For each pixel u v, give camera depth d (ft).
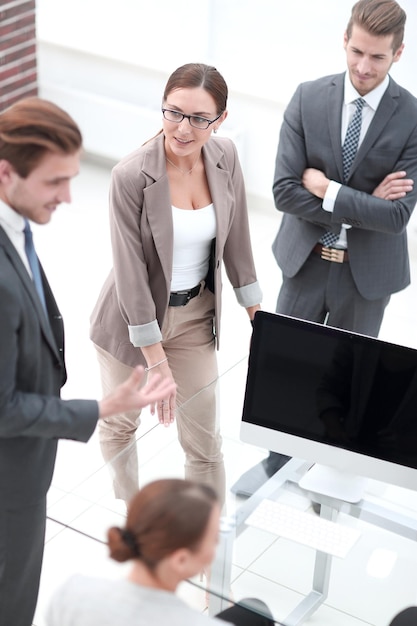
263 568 9.34
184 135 11.02
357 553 9.54
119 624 6.74
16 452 9.21
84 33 21.34
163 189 11.39
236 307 17.26
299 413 10.13
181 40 20.36
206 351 12.46
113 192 11.46
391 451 9.95
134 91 21.30
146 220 11.46
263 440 10.36
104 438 11.49
